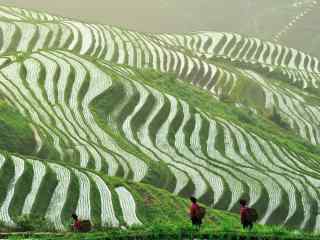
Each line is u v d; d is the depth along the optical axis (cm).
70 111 6331
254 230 2536
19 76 6831
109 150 5703
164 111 6750
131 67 8238
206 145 6288
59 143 5612
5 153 4725
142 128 6419
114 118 6494
